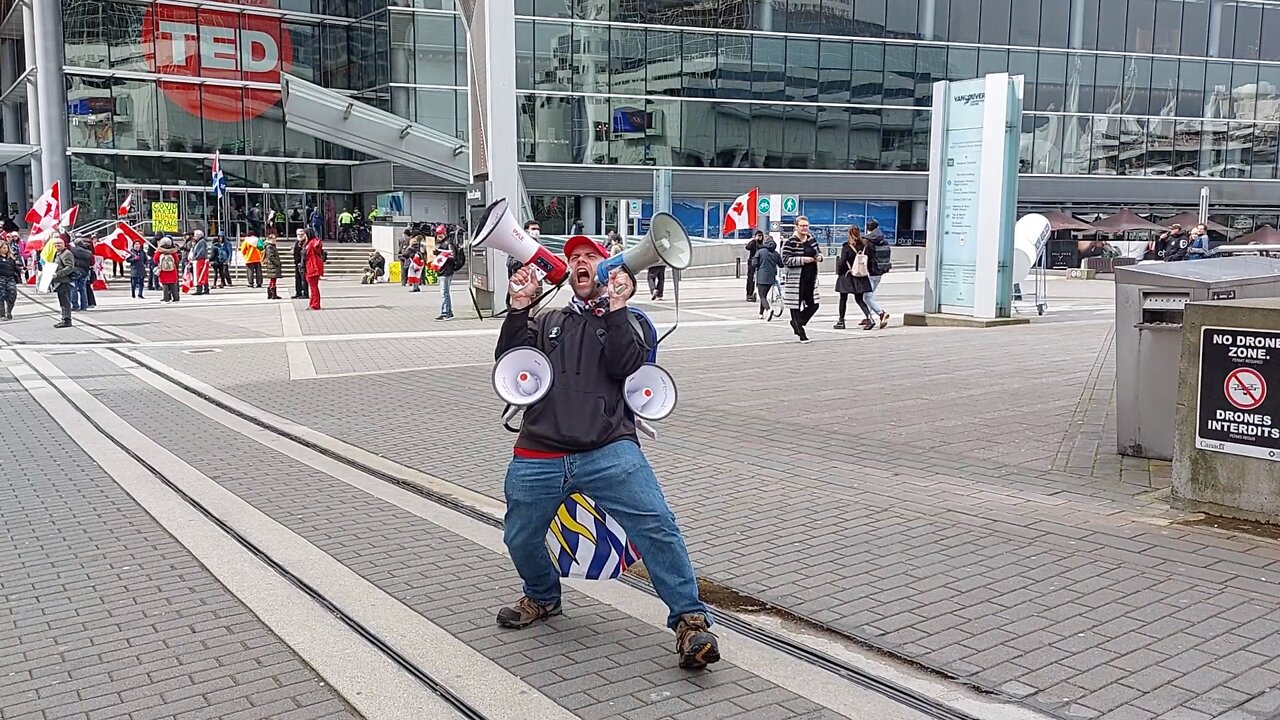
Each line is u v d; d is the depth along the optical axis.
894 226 46.06
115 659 4.40
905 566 5.40
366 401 11.30
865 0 43.19
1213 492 6.08
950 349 14.59
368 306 24.69
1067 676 4.03
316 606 5.01
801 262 15.66
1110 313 20.86
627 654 4.39
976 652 4.28
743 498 6.86
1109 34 45.41
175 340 17.62
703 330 17.83
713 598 5.01
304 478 7.75
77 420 10.33
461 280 34.38
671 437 8.88
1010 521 6.18
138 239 28.48
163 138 42.66
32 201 44.12
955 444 8.40
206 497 7.16
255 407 10.99
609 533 4.30
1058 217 41.53
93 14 41.06
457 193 44.59
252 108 44.09
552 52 40.31
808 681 4.08
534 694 3.99
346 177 46.22
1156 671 4.05
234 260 38.62
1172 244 23.94
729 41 42.09
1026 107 44.69
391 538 6.15
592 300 4.29
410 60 42.00
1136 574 5.17
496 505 6.85
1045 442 8.40
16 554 5.90
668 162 42.16
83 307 24.20
